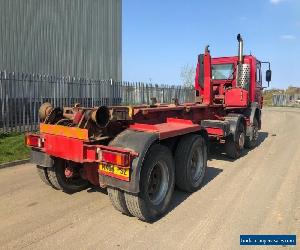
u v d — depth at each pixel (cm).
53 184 575
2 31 1684
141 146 443
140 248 392
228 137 852
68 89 1620
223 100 966
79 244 400
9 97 1310
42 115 549
